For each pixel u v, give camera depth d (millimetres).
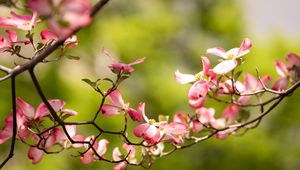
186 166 10602
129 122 9805
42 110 2543
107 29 12453
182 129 2559
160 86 11719
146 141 2516
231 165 11102
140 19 13492
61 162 9273
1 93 9828
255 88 3062
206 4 14281
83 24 1753
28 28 2330
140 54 12453
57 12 1739
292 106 11641
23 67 2021
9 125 2568
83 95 9992
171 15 13773
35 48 2387
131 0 13758
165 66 12586
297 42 12312
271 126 11805
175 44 13875
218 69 2549
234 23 13891
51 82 10180
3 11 8539
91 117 9758
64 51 2336
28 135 2580
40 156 2646
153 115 11688
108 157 9461
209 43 14008
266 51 12062
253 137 11070
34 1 1721
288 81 3074
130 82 12008
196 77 2600
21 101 2541
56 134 2666
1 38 2391
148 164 2744
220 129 2850
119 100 2523
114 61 2475
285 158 11523
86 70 11711
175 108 11547
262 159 11219
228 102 2781
